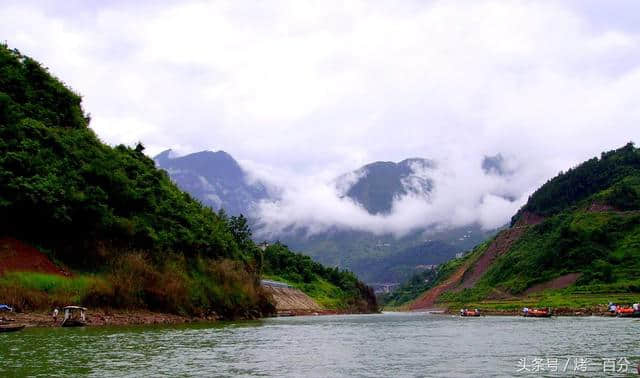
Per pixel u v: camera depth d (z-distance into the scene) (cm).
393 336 6594
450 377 3203
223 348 4778
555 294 17100
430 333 7181
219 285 11075
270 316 14238
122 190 9925
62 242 8531
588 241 19300
